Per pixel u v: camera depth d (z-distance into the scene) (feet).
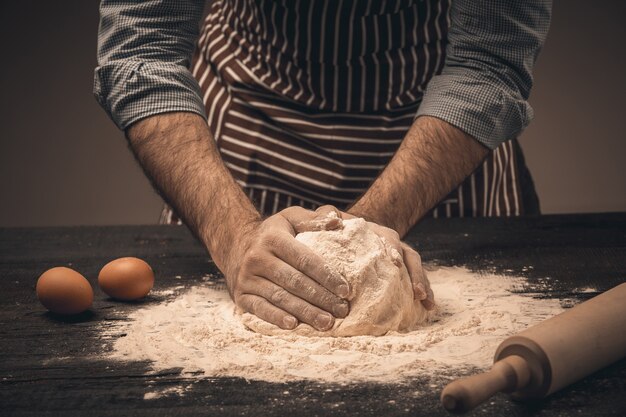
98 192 14.60
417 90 6.63
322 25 6.33
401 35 6.42
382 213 5.15
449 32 5.94
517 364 3.18
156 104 5.51
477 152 5.57
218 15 7.22
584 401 3.35
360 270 4.29
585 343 3.39
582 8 14.55
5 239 6.33
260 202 6.87
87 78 14.57
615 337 3.54
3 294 4.99
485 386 3.00
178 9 5.79
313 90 6.57
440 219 6.76
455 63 5.75
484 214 7.05
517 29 5.51
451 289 4.97
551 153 14.87
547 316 4.42
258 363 3.77
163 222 7.59
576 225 6.49
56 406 3.39
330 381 3.60
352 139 6.66
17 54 14.46
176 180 5.26
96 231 6.55
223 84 6.95
